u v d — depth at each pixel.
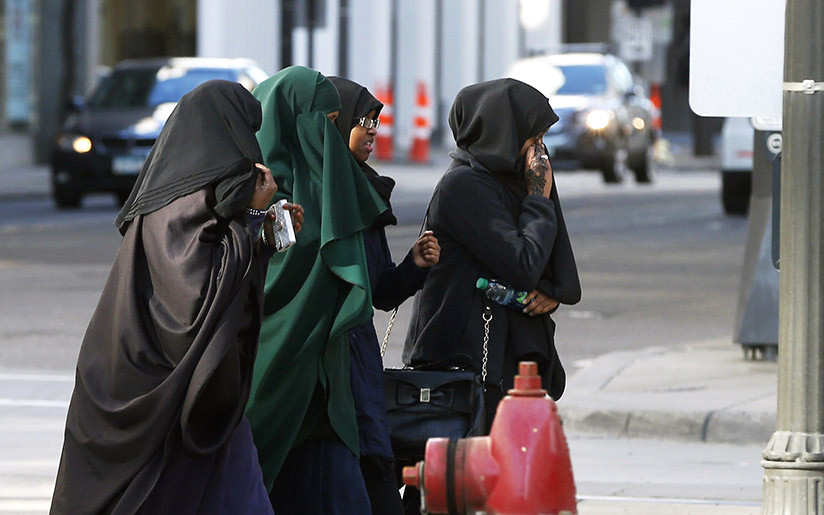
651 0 125.88
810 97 19.89
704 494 28.50
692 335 46.66
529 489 14.68
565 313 50.75
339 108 20.39
